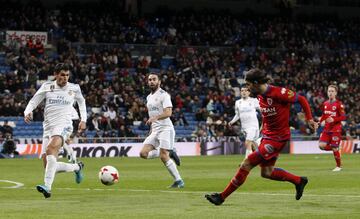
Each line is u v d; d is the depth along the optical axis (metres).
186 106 78.19
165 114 27.73
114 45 83.62
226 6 101.94
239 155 69.38
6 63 75.94
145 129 71.25
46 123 24.30
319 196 23.70
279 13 104.00
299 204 21.02
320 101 85.06
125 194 24.66
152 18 94.19
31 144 63.34
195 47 87.88
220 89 82.62
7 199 22.81
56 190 26.50
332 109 40.94
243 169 20.22
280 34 97.38
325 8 107.00
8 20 80.25
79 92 24.86
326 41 99.50
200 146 70.56
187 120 77.00
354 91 89.31
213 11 98.06
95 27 85.38
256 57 89.75
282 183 29.73
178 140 70.69
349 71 93.25
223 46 90.88
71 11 87.44
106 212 18.95
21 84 72.31
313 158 60.75
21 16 81.12
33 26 81.25
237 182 20.17
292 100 19.98
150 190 26.58
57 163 25.58
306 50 93.88
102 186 28.80
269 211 19.22
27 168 44.47
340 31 102.31
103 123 68.50
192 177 34.78
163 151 28.05
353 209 19.70
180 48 86.69
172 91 79.25
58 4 90.75
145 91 77.12
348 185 29.12
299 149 74.75
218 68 86.88
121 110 74.00
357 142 77.06
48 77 74.75
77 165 26.41
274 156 20.31
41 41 80.25
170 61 86.00
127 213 18.72
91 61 79.94
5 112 68.19
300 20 103.94
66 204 21.14
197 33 91.88
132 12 93.44
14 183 30.95
